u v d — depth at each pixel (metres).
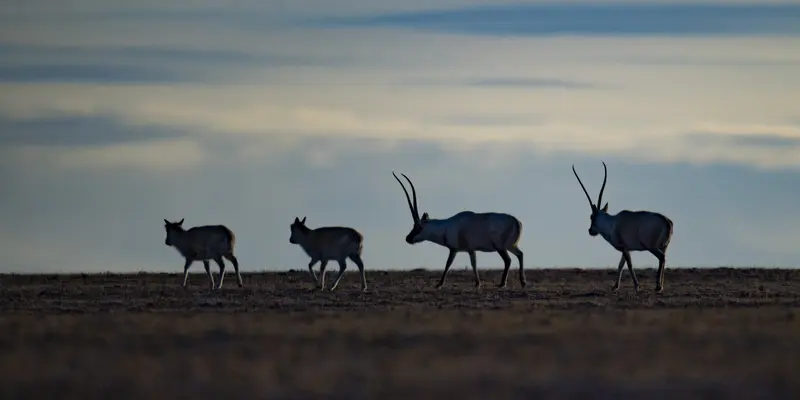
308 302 122.56
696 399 65.62
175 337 89.00
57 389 68.12
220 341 87.44
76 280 155.50
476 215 145.00
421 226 145.38
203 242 141.25
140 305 120.19
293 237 139.62
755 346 83.88
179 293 134.50
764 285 147.38
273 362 76.75
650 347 82.88
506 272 145.00
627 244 138.88
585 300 124.62
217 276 162.38
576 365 75.12
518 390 67.25
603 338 87.62
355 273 169.25
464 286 146.00
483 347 83.12
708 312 109.00
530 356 78.94
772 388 68.25
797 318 102.31
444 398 64.94
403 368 74.06
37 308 117.56
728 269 170.00
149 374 72.38
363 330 92.12
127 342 86.81
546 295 131.25
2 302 123.94
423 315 105.06
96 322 99.69
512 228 144.50
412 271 174.00
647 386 68.69
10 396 66.31
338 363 76.25
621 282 153.88
